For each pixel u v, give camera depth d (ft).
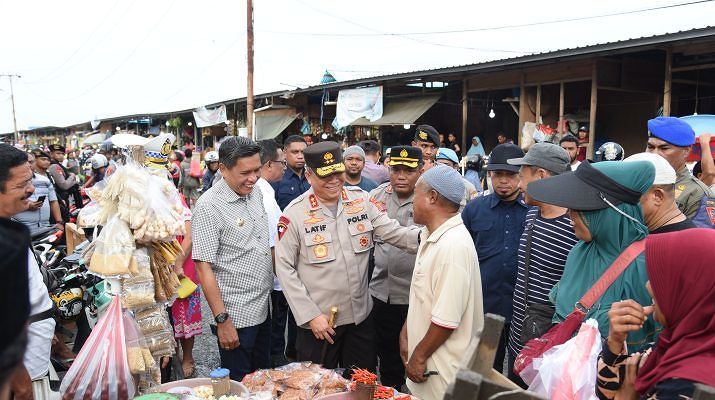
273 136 46.73
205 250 9.68
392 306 12.11
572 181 6.63
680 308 4.43
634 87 27.78
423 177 8.30
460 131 39.45
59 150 28.84
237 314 10.00
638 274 6.07
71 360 12.62
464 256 7.82
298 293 9.59
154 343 8.88
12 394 7.30
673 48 22.79
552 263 8.75
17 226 2.66
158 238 8.71
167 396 7.27
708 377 4.07
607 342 5.40
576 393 5.47
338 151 9.62
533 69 29.09
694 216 10.14
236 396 7.69
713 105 28.07
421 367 8.02
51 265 13.33
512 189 10.44
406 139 41.14
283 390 8.25
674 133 10.16
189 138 72.69
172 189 9.81
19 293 2.36
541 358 6.23
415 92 39.06
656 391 4.44
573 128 28.45
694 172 14.48
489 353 4.34
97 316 11.03
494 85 32.12
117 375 7.71
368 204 10.40
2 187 7.58
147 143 11.42
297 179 16.87
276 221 13.94
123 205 8.45
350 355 10.32
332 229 9.87
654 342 5.79
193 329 13.25
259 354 11.10
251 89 50.31
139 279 8.66
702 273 4.29
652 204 6.84
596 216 6.40
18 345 2.34
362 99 37.06
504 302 10.55
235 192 10.14
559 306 6.97
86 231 15.72
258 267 10.27
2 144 7.72
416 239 10.01
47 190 20.21
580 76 27.27
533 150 9.46
